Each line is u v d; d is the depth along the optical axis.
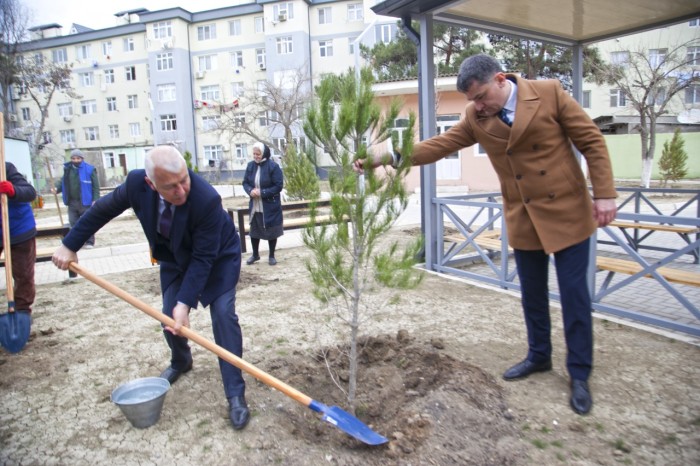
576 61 6.64
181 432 2.66
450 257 5.98
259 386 3.13
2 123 3.77
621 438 2.45
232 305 2.82
